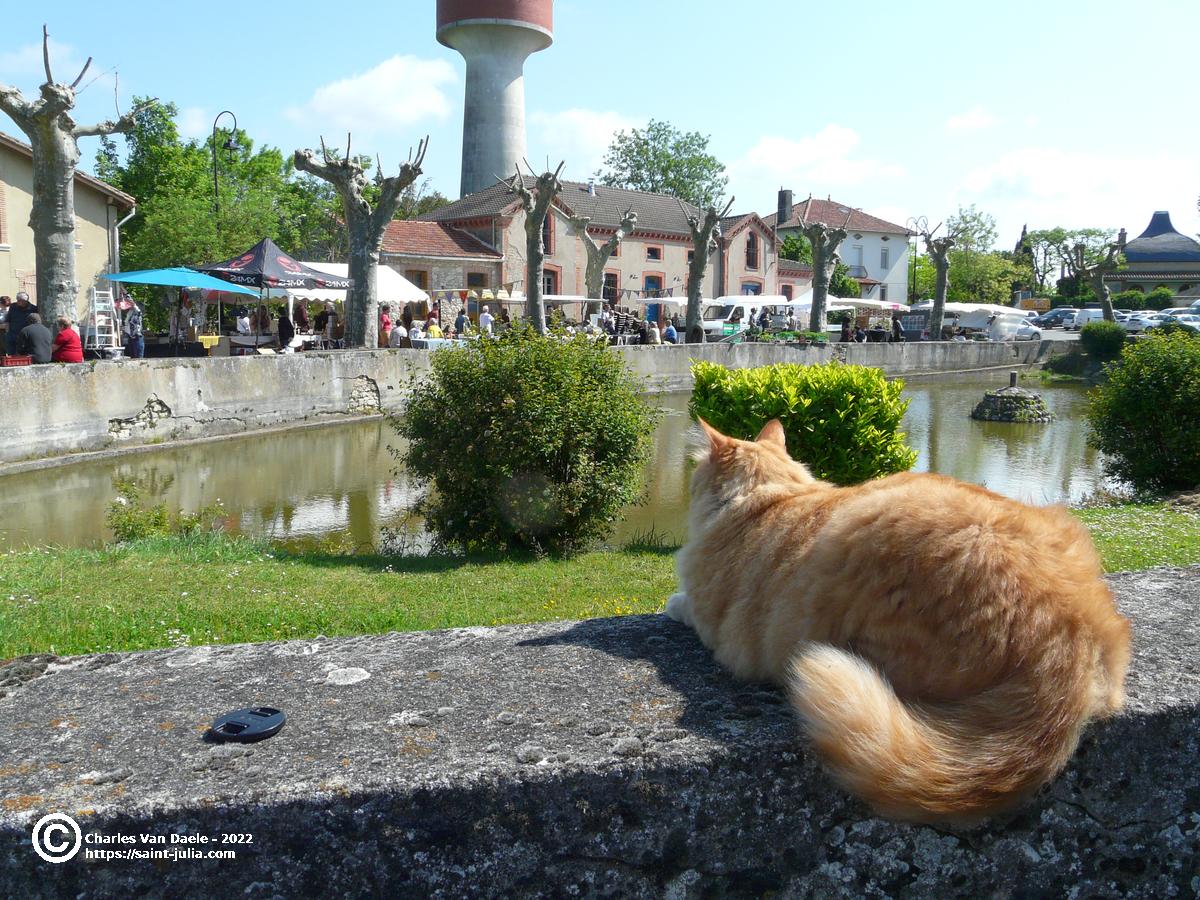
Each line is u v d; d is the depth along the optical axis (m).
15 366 15.31
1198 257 90.94
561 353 9.79
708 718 2.00
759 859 1.83
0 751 1.89
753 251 59.81
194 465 15.62
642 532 11.12
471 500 9.77
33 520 11.37
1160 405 12.70
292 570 7.99
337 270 29.62
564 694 2.16
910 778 1.74
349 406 21.84
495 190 51.72
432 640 2.62
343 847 1.68
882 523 2.12
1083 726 1.91
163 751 1.87
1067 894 1.96
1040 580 1.98
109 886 1.64
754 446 2.87
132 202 28.77
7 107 17.23
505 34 57.22
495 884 1.73
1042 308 77.00
